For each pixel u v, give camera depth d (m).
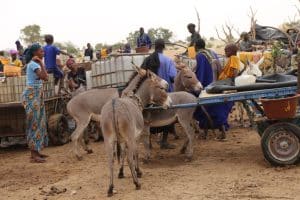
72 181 9.19
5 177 9.96
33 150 11.21
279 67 14.62
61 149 12.70
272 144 9.06
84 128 11.13
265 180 8.32
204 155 10.73
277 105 8.79
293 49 16.44
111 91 11.15
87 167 10.31
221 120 11.73
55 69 14.22
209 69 12.07
